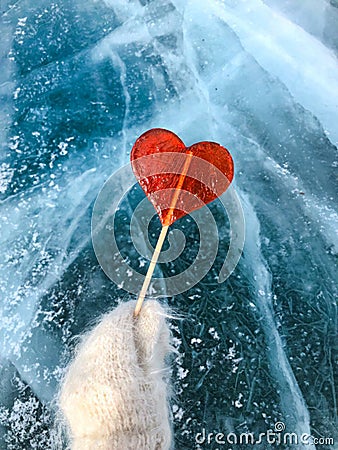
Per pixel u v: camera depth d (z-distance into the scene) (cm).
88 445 22
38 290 31
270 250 32
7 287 31
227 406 27
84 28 41
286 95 38
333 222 33
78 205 34
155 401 23
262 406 27
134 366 23
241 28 40
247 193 34
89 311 30
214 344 29
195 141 36
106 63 39
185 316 30
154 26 41
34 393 28
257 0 41
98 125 36
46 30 40
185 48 40
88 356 24
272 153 35
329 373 28
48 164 35
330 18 41
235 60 39
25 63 39
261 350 29
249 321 30
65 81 38
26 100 38
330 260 32
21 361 29
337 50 40
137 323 25
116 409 22
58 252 32
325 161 35
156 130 24
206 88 38
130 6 41
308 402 28
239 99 38
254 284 31
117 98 38
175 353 29
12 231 33
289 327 30
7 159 35
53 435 27
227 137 36
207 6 41
